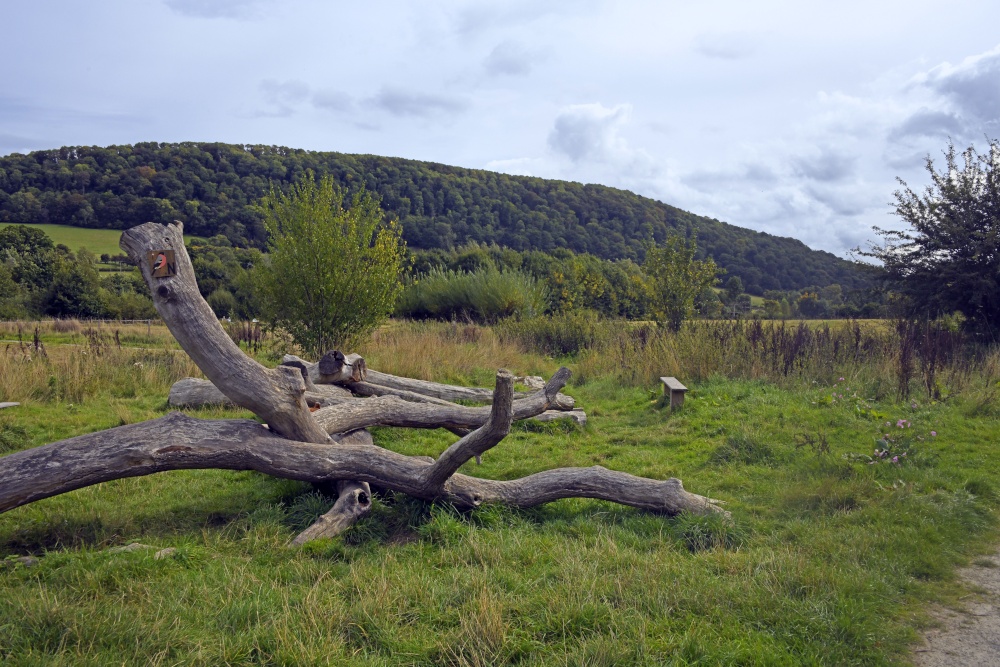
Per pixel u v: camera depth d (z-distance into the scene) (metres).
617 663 3.28
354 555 4.86
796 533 5.20
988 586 4.44
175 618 3.59
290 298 13.16
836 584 4.17
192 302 5.55
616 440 8.73
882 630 3.77
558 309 27.33
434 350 14.13
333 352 9.04
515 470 7.29
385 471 5.68
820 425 8.41
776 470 6.95
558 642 3.50
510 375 5.00
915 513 5.53
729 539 5.07
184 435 5.27
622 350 14.30
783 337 13.09
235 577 4.21
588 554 4.67
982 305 14.68
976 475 6.46
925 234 15.26
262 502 6.02
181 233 5.73
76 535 5.18
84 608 3.63
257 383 5.59
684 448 8.07
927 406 9.30
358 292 13.25
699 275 19.70
